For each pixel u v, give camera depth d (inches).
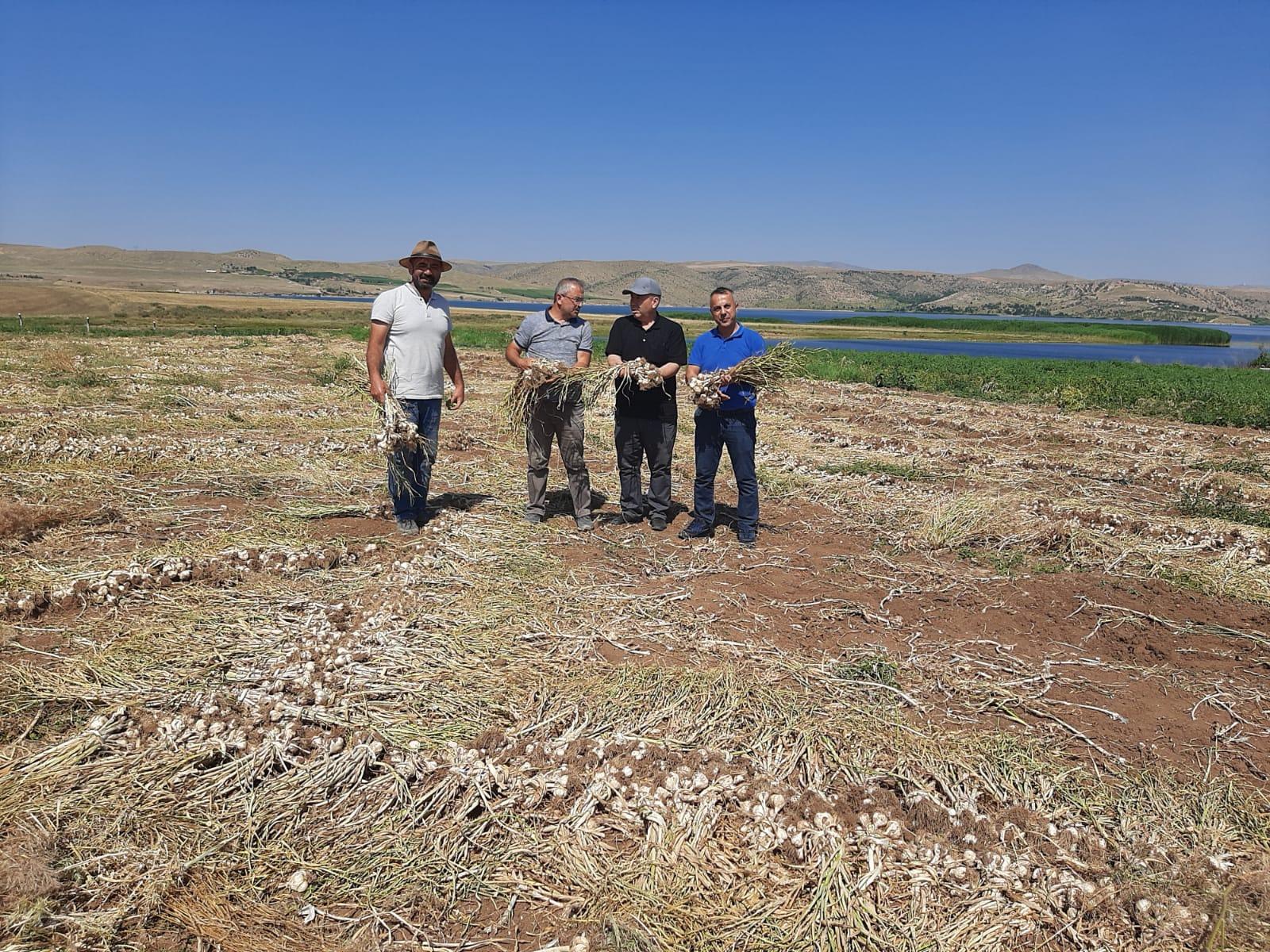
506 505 322.3
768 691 173.3
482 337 1509.6
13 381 612.1
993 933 112.8
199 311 3117.6
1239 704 176.9
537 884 121.1
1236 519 329.4
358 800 137.0
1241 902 116.1
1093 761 153.4
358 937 110.5
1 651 180.1
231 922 111.7
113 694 163.2
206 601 212.2
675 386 286.5
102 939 106.7
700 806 135.7
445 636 195.6
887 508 328.8
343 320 2787.9
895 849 127.2
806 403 693.9
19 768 138.6
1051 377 924.0
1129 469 431.5
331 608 210.8
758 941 111.3
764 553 269.7
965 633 210.2
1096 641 208.4
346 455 412.2
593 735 155.9
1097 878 122.2
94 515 279.6
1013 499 325.4
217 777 140.3
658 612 215.2
